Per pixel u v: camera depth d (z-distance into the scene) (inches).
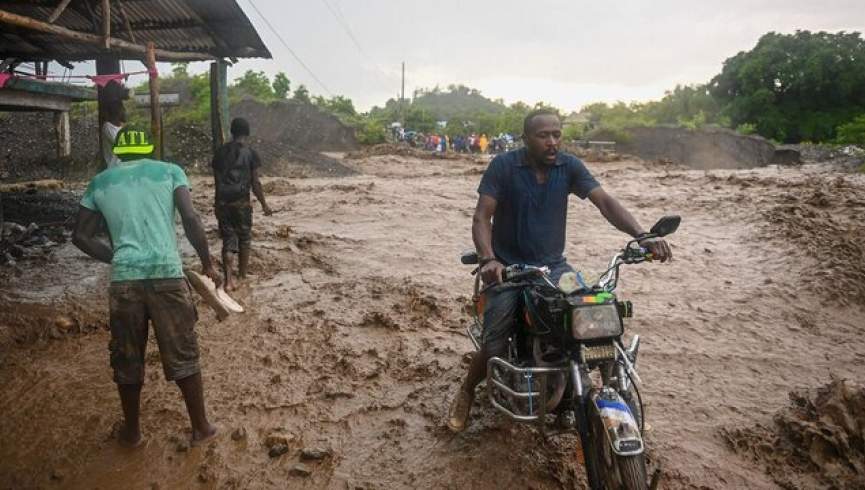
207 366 189.8
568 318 117.3
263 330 216.7
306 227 377.1
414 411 163.9
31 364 191.0
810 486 135.3
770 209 361.7
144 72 319.3
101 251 146.3
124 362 141.2
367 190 527.8
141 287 138.3
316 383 179.0
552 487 134.0
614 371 128.4
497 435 151.3
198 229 145.2
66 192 516.7
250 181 266.8
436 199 475.2
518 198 142.9
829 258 274.4
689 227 354.3
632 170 783.1
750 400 170.1
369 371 185.8
